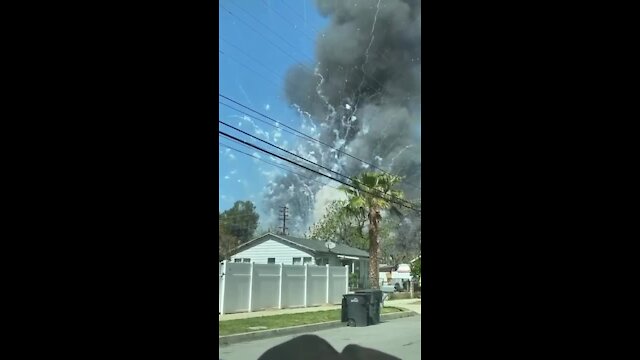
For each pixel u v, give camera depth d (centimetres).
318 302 1928
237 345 960
